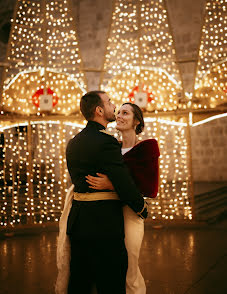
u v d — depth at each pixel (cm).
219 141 1412
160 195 693
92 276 212
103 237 199
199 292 345
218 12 704
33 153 1211
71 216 213
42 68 700
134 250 221
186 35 1448
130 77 716
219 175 1404
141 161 221
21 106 689
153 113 693
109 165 199
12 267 434
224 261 450
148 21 711
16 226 654
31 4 764
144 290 234
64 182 686
